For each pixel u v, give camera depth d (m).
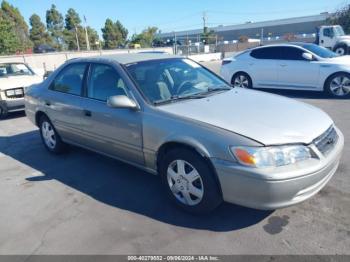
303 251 2.48
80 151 5.11
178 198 3.15
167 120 3.03
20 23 57.41
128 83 3.45
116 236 2.83
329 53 8.83
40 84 5.08
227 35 75.38
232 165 2.58
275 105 3.22
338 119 6.02
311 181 2.56
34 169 4.50
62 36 69.75
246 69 9.53
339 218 2.86
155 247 2.65
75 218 3.17
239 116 2.89
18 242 2.85
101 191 3.70
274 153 2.50
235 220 2.95
